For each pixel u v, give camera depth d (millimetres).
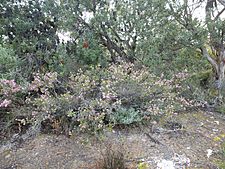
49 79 4582
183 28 5652
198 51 6008
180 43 5586
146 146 3979
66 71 5488
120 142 4051
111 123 4375
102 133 4195
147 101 4645
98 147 3986
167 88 4789
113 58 6363
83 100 4344
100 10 5949
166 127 4520
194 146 4039
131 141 4086
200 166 3574
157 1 5621
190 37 5395
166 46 5684
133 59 6129
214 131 4559
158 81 4801
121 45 6312
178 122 4734
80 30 6160
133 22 5836
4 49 5117
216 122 4938
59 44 6066
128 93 4543
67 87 4852
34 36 6152
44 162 3781
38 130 4324
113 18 5961
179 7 5613
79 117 4160
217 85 6047
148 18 5848
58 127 4352
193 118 5020
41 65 5855
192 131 4473
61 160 3789
